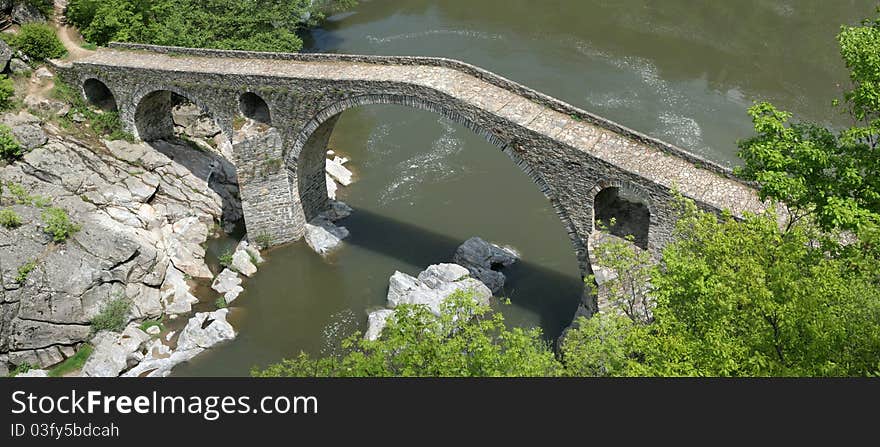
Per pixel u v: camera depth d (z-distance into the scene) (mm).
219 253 46000
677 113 56219
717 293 21844
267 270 44688
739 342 21453
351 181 52625
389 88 38750
